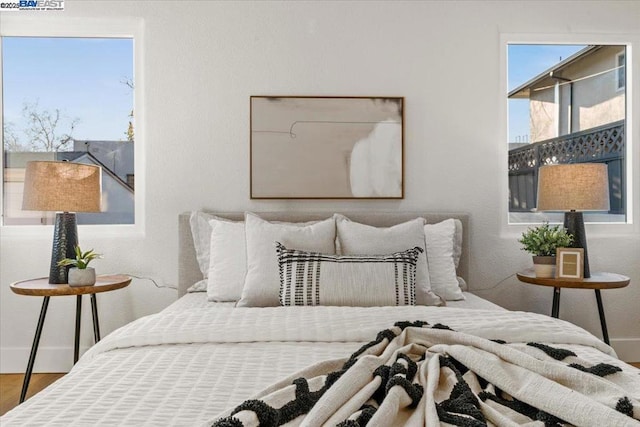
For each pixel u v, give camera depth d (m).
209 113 3.23
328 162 3.25
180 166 3.23
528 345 1.49
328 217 3.18
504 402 1.17
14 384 3.01
